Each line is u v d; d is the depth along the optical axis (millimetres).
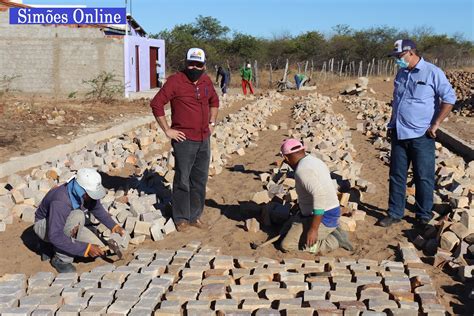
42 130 12453
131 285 5109
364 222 6992
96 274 5363
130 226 6535
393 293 4918
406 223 6957
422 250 6211
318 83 36031
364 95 26953
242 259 5723
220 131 13461
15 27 22875
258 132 14852
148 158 10898
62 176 8562
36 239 6375
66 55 22953
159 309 4664
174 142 6555
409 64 6551
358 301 4809
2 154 9852
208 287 5078
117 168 9711
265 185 8773
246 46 53469
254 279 5246
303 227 5973
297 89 30719
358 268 5480
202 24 59344
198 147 6594
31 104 16625
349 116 19516
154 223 6504
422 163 6648
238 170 9992
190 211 6840
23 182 7945
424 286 5047
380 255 6020
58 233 5406
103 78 22797
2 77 22969
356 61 53000
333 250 6105
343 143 12344
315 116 17578
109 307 4711
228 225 6934
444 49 54375
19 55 23000
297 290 5062
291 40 56406
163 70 31359
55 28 22891
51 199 5535
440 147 11828
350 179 8656
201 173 6738
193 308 4727
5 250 6094
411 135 6598
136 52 26391
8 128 12305
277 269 5426
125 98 22859
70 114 15203
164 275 5367
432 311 4621
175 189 6672
